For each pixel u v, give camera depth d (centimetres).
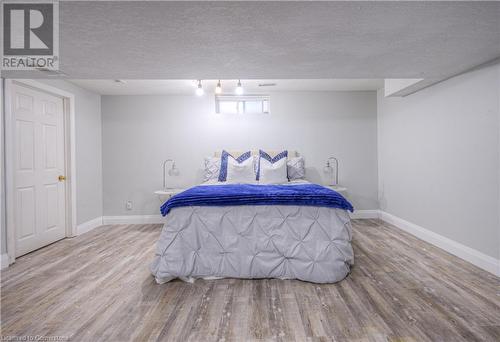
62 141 367
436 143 309
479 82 245
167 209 232
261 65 227
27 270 254
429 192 324
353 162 461
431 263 259
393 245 315
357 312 177
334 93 457
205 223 232
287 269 229
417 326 161
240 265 229
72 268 258
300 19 151
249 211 233
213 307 186
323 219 229
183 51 196
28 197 307
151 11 141
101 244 338
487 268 239
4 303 193
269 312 178
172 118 456
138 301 195
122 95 452
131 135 454
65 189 372
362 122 460
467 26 160
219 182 396
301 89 445
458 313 174
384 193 441
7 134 267
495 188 233
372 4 136
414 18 150
